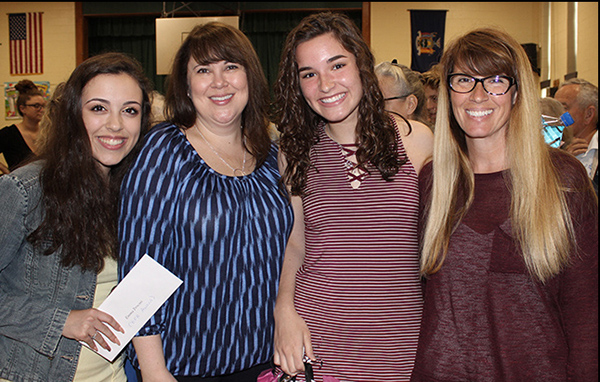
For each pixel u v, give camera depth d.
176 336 1.59
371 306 1.59
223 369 1.62
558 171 1.34
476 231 1.39
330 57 1.61
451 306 1.41
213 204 1.57
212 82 1.62
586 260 1.29
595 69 6.46
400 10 8.66
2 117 8.89
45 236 1.46
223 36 1.62
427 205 1.57
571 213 1.30
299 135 1.75
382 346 1.58
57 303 1.51
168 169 1.55
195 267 1.57
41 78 8.96
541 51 7.99
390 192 1.63
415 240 1.64
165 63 8.24
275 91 1.80
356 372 1.59
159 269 1.49
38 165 1.52
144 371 1.53
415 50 8.52
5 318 1.47
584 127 3.09
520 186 1.36
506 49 1.38
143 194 1.51
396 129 1.73
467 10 8.54
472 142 1.46
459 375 1.37
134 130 1.61
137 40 9.55
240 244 1.61
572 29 7.06
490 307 1.36
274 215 1.70
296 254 1.82
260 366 1.77
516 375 1.31
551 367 1.31
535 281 1.33
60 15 9.07
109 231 1.61
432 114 3.38
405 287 1.60
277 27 9.36
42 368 1.50
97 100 1.53
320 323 1.62
